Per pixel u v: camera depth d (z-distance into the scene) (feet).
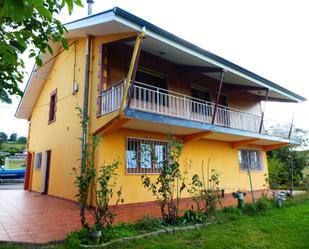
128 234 17.16
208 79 43.45
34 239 16.30
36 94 51.16
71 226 19.63
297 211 26.99
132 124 29.37
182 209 27.45
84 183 17.12
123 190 29.12
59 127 38.81
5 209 27.12
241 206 25.94
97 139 20.11
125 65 32.89
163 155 33.63
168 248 15.62
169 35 26.71
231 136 39.52
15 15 4.42
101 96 29.73
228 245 16.76
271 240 18.38
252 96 53.01
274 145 50.83
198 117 38.63
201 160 38.88
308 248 17.35
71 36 34.45
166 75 36.78
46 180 42.45
